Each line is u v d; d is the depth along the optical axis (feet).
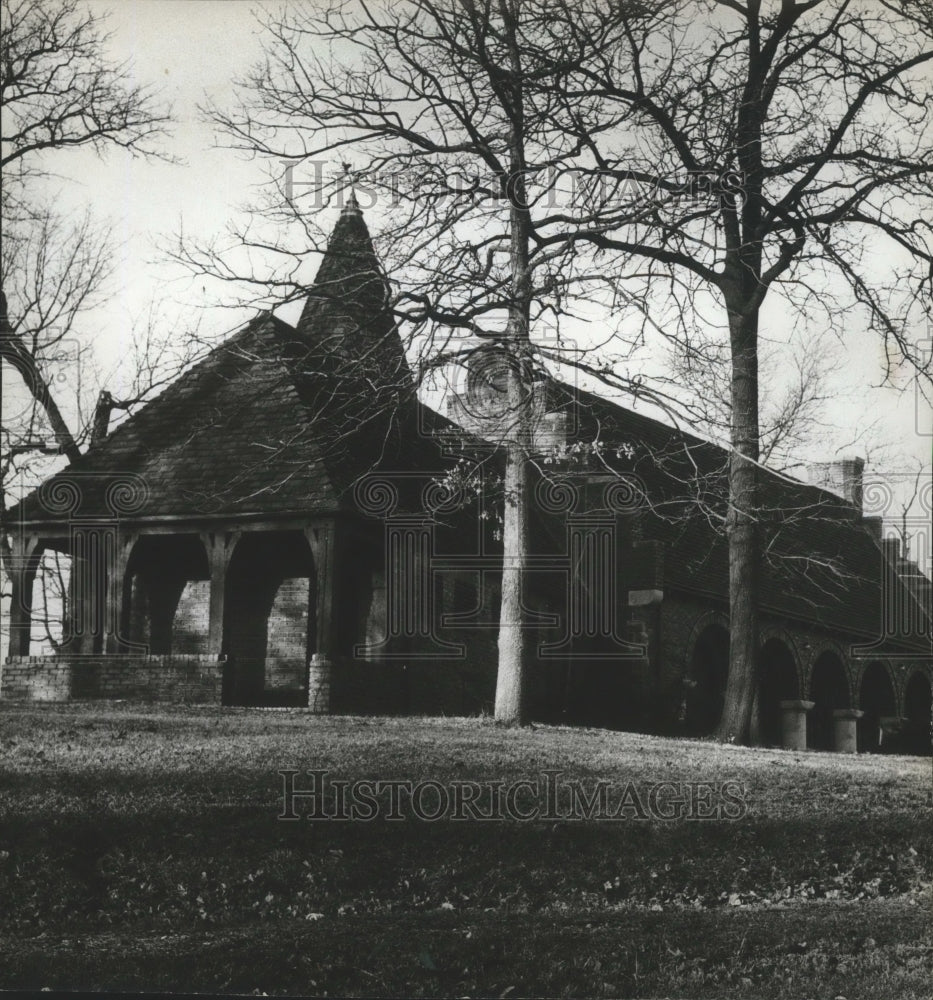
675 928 39.27
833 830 50.96
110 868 42.88
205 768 53.11
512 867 44.78
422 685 83.66
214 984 33.88
